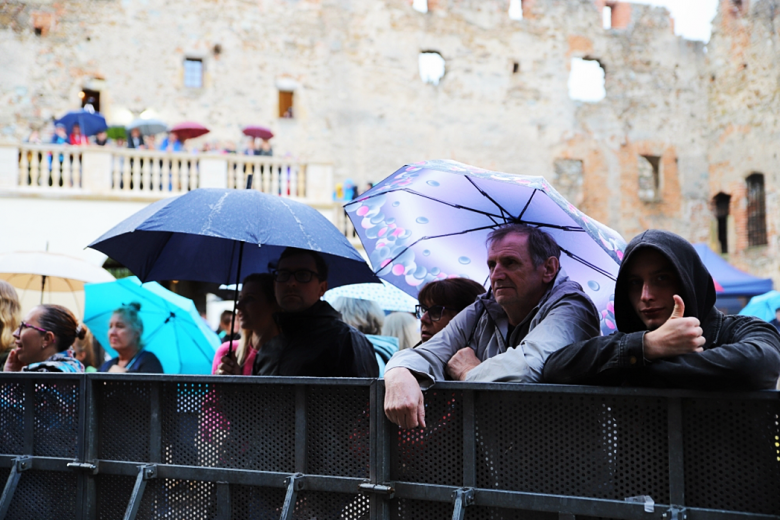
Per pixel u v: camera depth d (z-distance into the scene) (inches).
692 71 968.9
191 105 789.9
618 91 943.7
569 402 86.9
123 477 112.0
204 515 105.9
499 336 110.5
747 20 912.3
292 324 133.0
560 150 914.1
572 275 138.6
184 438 107.9
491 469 90.9
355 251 138.8
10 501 117.1
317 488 98.3
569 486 86.4
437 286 133.6
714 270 557.3
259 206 131.7
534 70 917.8
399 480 95.7
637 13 961.5
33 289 302.2
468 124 885.2
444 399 94.2
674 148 951.6
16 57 740.7
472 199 142.4
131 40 777.6
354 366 132.0
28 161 618.5
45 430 118.0
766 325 84.0
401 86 866.1
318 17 844.6
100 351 284.4
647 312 86.4
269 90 818.2
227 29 809.5
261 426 103.3
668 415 80.5
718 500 77.9
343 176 831.7
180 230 123.5
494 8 912.3
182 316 222.7
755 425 76.4
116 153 628.1
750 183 910.4
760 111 890.7
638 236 88.8
